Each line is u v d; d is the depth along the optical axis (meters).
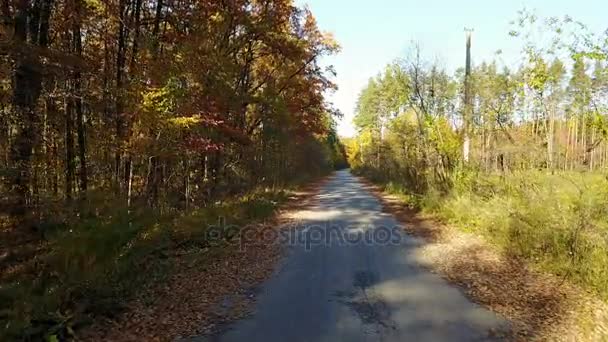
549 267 8.94
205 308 6.94
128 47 14.86
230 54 18.19
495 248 11.02
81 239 7.96
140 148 11.77
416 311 6.84
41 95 12.95
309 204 22.92
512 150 16.88
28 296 6.32
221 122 13.28
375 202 23.97
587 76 13.27
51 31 14.57
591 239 8.91
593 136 14.64
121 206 10.51
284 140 29.50
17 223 9.80
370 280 8.59
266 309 6.92
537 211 10.77
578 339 5.77
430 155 22.27
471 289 7.98
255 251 11.13
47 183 15.26
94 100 14.20
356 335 5.90
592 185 10.84
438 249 11.44
